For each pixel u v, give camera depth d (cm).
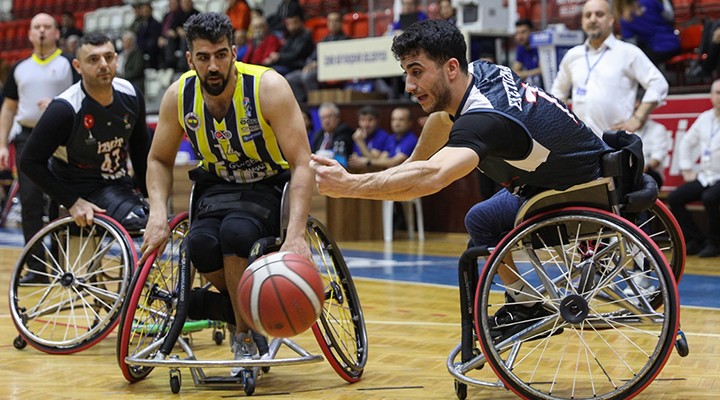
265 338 349
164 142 363
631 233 301
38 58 633
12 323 502
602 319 316
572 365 381
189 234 352
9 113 641
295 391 343
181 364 329
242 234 339
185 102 349
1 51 1659
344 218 930
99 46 430
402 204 980
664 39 844
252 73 346
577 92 595
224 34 331
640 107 585
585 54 598
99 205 436
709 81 831
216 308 355
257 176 361
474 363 323
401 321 499
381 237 949
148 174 366
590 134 311
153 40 1319
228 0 1244
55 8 1638
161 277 366
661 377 355
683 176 787
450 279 665
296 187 344
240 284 304
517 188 316
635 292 335
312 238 366
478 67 309
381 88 1017
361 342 372
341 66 986
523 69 905
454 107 300
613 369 373
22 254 428
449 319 505
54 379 365
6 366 391
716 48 820
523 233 307
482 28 916
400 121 917
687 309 521
